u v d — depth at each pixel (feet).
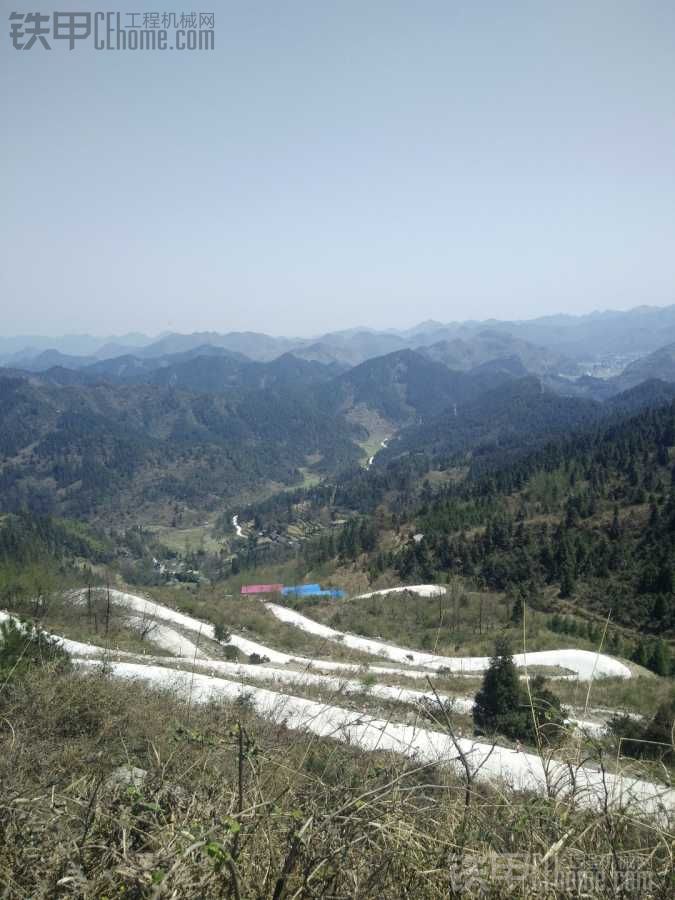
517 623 107.04
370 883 5.50
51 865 5.81
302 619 113.70
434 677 58.29
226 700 22.35
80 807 7.19
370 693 36.83
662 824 6.91
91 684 17.06
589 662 79.15
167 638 69.10
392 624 110.52
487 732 29.60
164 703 20.54
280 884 5.33
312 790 7.22
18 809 6.52
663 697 51.39
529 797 7.62
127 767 8.08
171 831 5.57
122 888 5.32
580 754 7.66
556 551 151.33
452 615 114.32
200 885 5.10
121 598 89.51
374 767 7.76
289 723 16.92
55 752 11.51
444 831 6.60
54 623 59.57
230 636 81.61
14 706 14.05
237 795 6.89
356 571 176.35
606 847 6.28
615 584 137.08
